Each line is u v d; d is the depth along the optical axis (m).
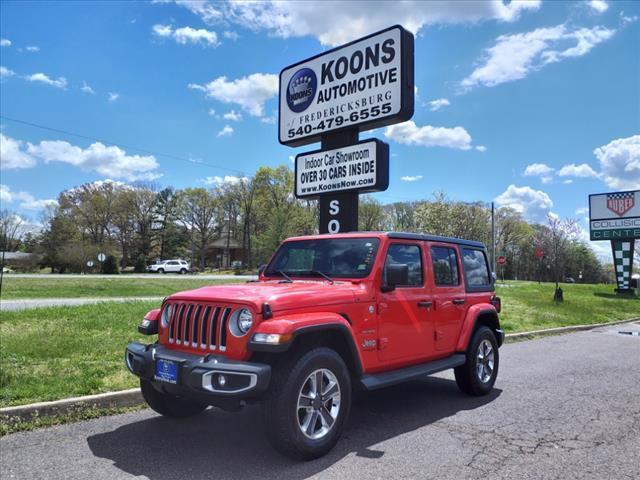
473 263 6.63
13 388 5.45
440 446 4.42
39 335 8.51
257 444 4.39
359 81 9.04
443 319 5.72
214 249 93.88
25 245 79.50
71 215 74.12
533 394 6.50
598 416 5.46
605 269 84.50
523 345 11.38
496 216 79.75
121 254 77.50
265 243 65.06
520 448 4.39
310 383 4.07
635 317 19.53
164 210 81.25
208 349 4.05
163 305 4.58
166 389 4.15
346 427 4.97
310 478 3.67
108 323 10.09
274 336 3.71
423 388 6.80
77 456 4.06
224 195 80.31
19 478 3.62
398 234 5.28
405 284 5.27
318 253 5.41
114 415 5.22
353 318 4.52
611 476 3.80
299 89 10.16
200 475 3.70
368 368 4.66
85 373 6.19
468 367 6.13
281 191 72.25
